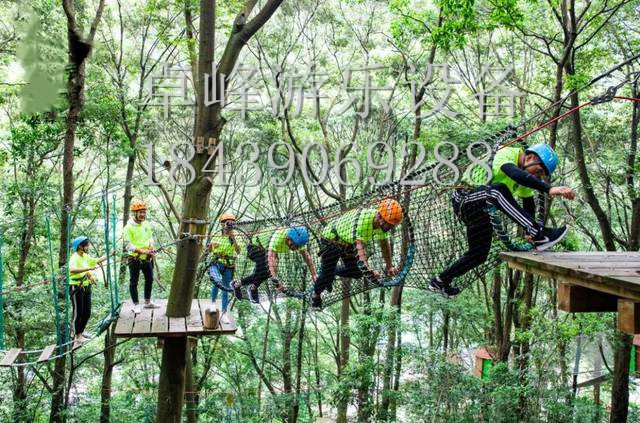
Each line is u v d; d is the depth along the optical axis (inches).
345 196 652.7
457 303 624.1
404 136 620.7
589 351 737.6
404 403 560.7
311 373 886.4
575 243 505.4
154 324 364.8
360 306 787.4
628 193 527.5
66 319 346.6
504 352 607.8
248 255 342.6
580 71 517.3
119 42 680.4
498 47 656.4
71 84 475.8
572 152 642.2
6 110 651.5
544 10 550.6
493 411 514.6
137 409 605.6
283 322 866.1
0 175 660.1
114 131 576.7
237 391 673.0
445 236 243.1
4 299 538.3
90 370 702.5
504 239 206.5
